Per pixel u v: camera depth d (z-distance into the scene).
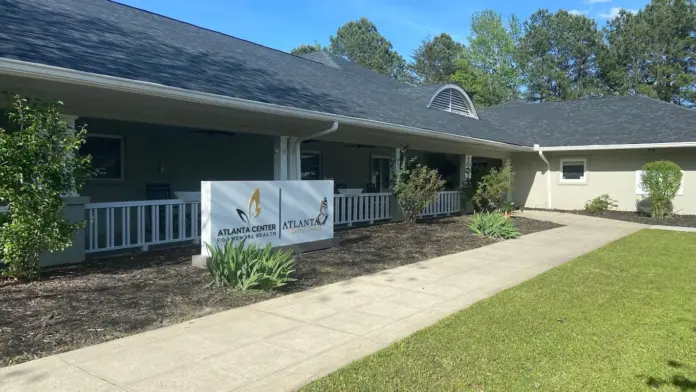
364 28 59.75
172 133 12.23
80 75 5.79
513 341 4.27
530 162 19.52
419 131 11.71
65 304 5.02
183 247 8.59
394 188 13.02
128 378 3.44
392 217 13.59
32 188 5.50
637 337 4.42
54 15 8.62
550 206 19.03
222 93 7.62
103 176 10.94
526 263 8.05
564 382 3.48
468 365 3.75
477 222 11.31
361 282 6.52
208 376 3.50
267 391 3.27
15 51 5.77
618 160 17.42
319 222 8.77
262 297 5.64
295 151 10.65
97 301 5.18
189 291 5.68
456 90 18.31
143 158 11.66
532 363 3.81
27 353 3.82
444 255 8.71
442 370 3.65
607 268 7.58
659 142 15.48
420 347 4.10
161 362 3.74
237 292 5.71
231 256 5.95
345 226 12.22
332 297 5.74
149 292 5.58
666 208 15.70
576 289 6.20
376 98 14.07
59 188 5.77
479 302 5.55
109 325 4.51
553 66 47.41
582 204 18.28
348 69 18.83
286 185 8.03
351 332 4.53
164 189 11.72
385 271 7.24
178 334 4.37
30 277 5.82
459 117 17.66
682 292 6.06
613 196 17.58
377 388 3.34
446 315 5.10
